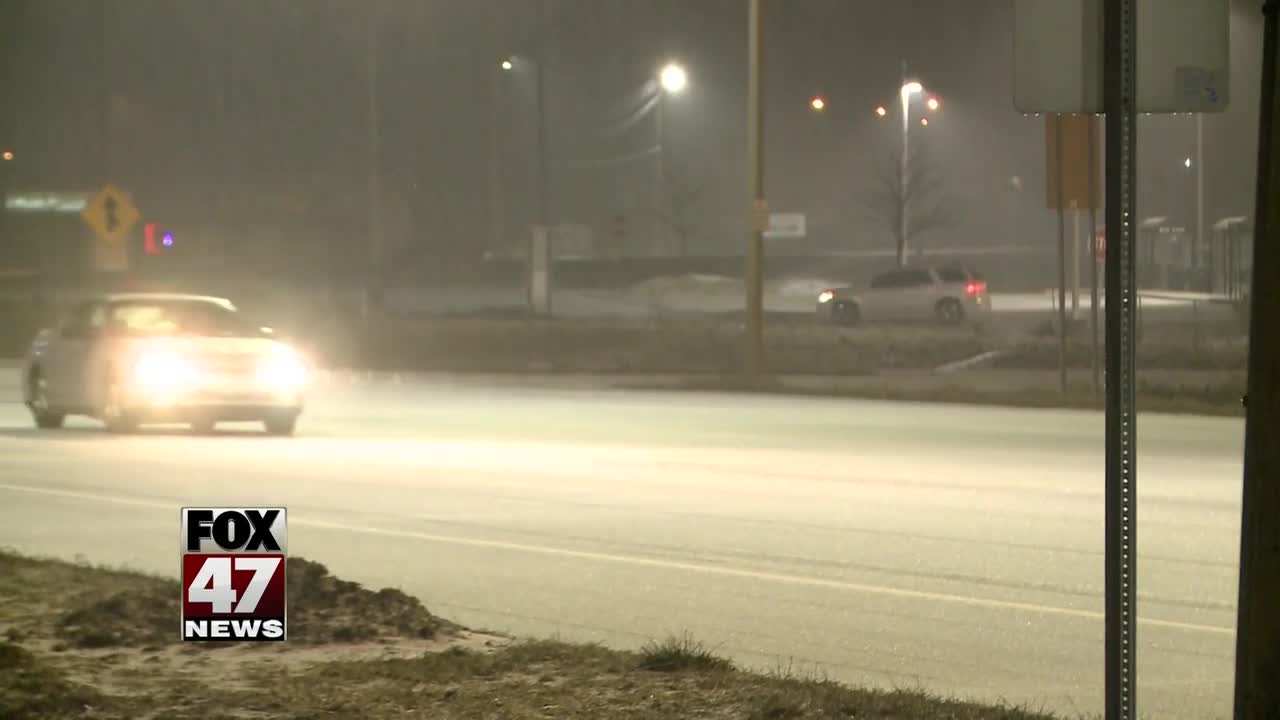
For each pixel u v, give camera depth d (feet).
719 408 266.36
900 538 129.39
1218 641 92.58
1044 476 171.42
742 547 124.67
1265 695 54.24
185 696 70.64
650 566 116.26
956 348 389.39
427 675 75.87
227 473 171.73
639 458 189.47
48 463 180.45
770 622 96.94
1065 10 51.62
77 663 78.02
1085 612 100.27
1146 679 83.56
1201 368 342.64
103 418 213.05
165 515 139.74
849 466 181.37
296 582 91.30
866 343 407.03
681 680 75.46
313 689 72.69
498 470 176.35
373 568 115.03
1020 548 124.26
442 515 141.79
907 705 71.15
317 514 142.10
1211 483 165.78
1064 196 276.41
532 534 131.23
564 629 94.22
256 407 210.38
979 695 78.69
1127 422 49.29
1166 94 51.55
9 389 303.48
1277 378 53.93
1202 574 113.91
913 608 101.30
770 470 177.06
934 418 246.88
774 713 68.69
